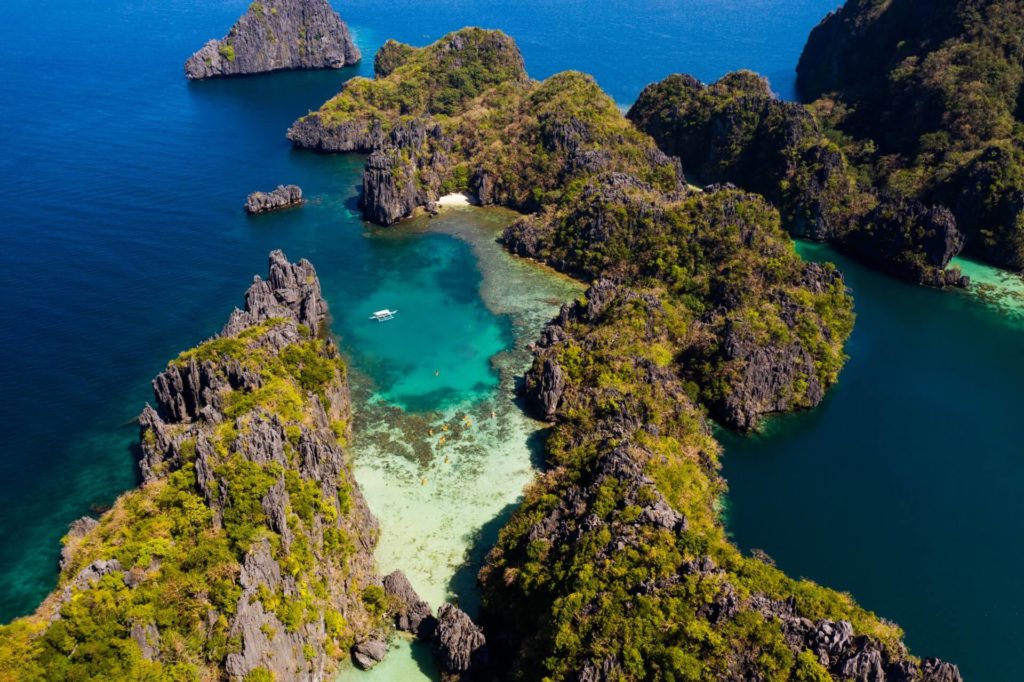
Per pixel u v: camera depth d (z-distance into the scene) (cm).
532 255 17388
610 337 12506
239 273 16050
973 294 16225
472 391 12762
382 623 8538
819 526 10175
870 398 12888
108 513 9088
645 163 19262
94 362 12862
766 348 12156
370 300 15538
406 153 19550
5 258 15888
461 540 9756
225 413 9800
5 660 6216
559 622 7300
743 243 14900
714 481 10594
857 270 17388
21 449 10994
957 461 11469
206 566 7369
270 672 6956
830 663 6631
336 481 9219
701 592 7138
